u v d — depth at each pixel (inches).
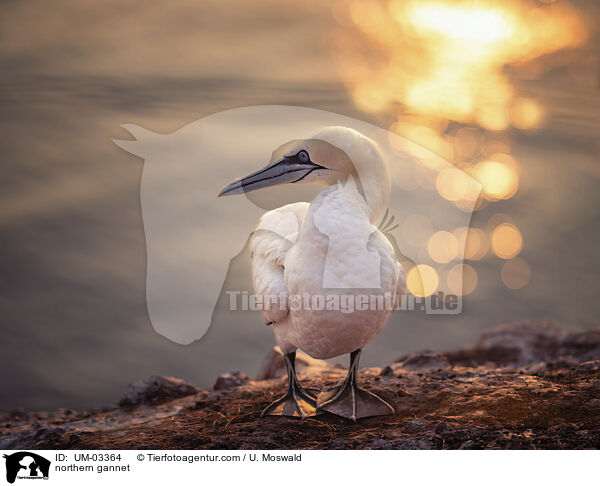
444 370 257.9
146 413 257.9
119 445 194.9
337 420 203.0
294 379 215.5
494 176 575.2
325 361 331.0
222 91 458.0
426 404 209.5
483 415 191.6
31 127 669.3
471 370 265.3
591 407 188.5
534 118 734.5
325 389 231.1
